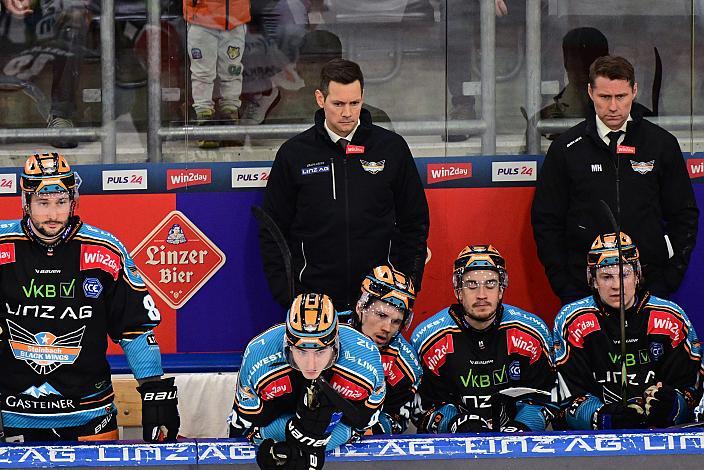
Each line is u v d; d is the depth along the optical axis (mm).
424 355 12484
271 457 9477
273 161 14672
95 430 10609
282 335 9891
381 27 14750
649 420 11008
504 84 14852
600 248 12102
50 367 10367
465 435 9906
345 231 13312
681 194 13781
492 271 12031
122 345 10516
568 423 11906
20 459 9656
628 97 13250
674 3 14812
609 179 13562
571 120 14938
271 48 14680
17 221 10406
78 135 14672
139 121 14695
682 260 13711
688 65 14898
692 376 12430
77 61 14578
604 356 12219
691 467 9836
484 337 12406
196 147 14734
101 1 14516
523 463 9820
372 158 13391
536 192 13961
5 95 14578
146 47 14602
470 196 14914
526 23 14789
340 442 9766
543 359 12438
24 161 14680
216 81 14672
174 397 10211
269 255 13586
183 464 9766
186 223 14758
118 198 14719
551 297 14930
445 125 14898
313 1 14641
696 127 14938
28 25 14500
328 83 12898
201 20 14555
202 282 14812
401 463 9805
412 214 13594
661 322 12297
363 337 10094
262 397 9828
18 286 10219
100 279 10336
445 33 14773
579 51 14836
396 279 11664
